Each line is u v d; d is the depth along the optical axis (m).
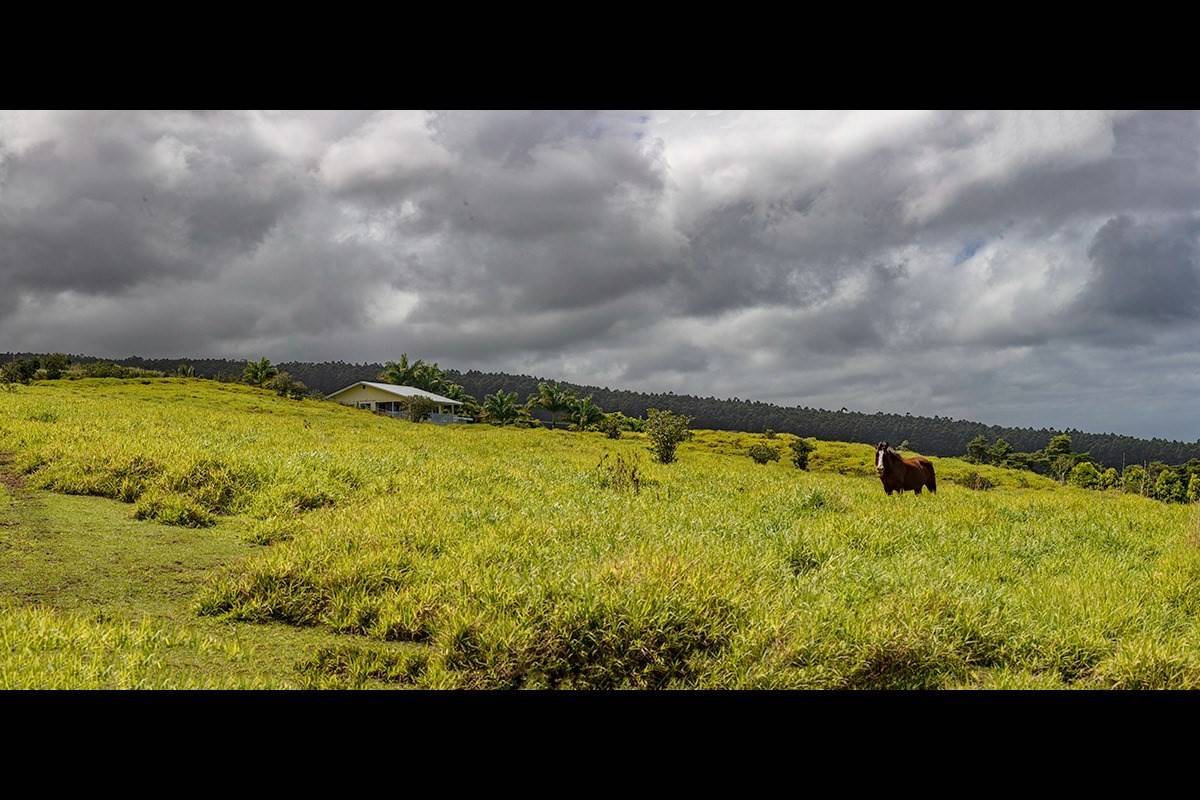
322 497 11.70
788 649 5.52
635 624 5.57
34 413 19.30
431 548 8.45
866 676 5.45
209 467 11.85
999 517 13.25
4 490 10.75
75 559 7.99
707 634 5.70
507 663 5.37
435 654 5.63
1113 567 9.38
